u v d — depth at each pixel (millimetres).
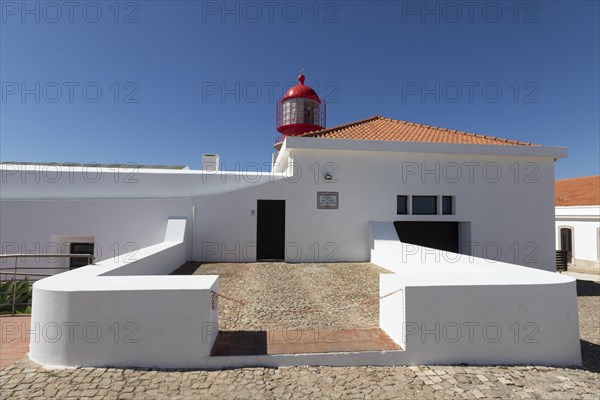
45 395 3938
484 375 4688
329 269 11133
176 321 4703
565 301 5312
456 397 4137
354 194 12734
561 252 16141
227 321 6223
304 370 4676
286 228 12523
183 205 12375
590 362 5441
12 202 11547
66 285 4848
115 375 4395
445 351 4984
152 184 12266
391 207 12812
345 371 4688
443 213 13250
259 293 8180
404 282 5156
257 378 4441
